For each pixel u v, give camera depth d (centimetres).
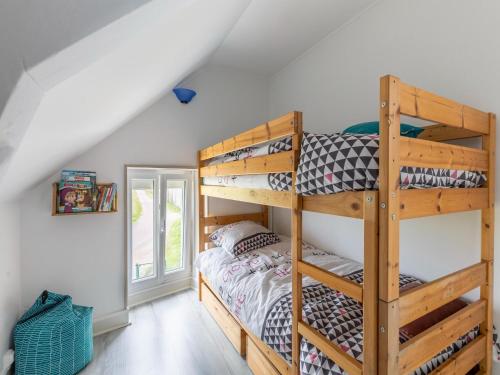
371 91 198
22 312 190
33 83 58
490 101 133
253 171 152
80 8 54
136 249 270
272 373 147
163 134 262
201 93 288
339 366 96
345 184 87
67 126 108
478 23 137
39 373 157
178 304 267
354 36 211
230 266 218
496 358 128
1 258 151
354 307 137
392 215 76
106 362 182
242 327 185
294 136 114
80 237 216
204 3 91
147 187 275
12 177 118
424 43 162
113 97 118
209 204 294
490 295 126
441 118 94
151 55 98
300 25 221
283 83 306
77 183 204
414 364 85
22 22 53
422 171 88
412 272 171
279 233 319
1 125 62
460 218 147
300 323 117
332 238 239
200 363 181
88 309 189
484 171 124
